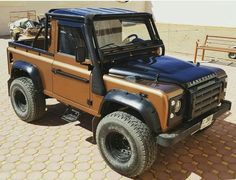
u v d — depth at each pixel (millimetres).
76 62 4578
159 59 4758
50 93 5234
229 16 15570
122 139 4242
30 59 5445
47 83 5242
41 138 5230
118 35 4621
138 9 20750
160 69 4273
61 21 4664
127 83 4016
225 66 10578
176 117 3891
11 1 17734
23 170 4352
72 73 4656
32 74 5340
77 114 4926
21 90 5547
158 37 5258
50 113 6219
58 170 4355
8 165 4457
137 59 4691
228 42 12844
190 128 3977
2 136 5289
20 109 5891
